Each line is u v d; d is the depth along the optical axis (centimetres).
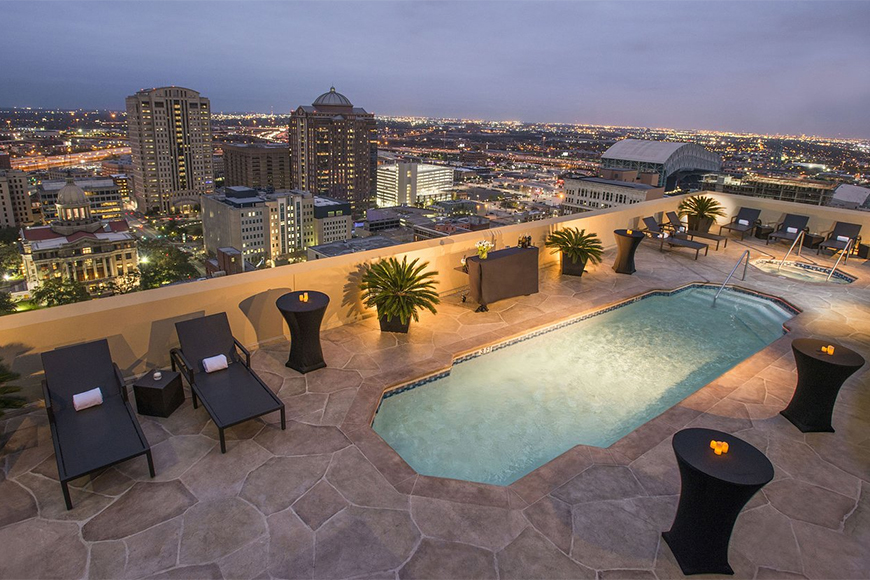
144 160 14300
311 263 660
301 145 16738
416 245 775
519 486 393
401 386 549
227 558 315
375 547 328
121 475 387
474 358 640
